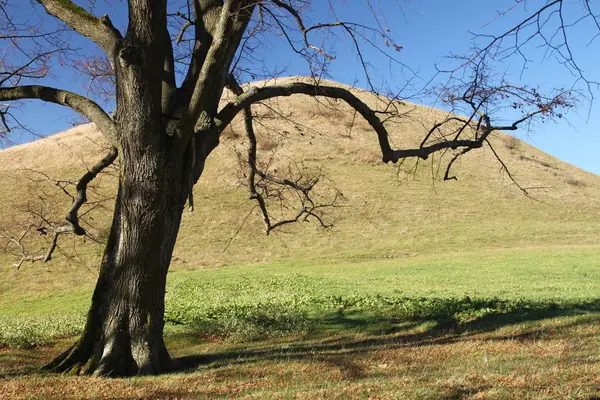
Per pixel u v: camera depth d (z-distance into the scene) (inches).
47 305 1216.8
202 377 350.6
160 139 384.8
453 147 459.8
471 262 1507.1
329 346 496.7
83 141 2434.8
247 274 1444.4
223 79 418.9
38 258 535.2
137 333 386.0
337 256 1792.6
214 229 1987.0
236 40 409.4
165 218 390.6
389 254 1825.8
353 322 628.4
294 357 424.2
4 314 1130.7
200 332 622.2
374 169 2623.0
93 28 396.8
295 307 721.0
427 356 399.2
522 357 359.6
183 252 1790.1
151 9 368.5
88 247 1676.9
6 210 1787.6
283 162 1831.9
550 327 485.1
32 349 571.2
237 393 296.2
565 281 1050.1
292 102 2041.1
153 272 389.7
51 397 294.4
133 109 378.9
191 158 406.9
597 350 368.5
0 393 305.3
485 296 771.4
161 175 384.2
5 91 437.7
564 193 2780.5
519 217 2368.4
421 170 2716.5
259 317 659.4
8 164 2293.3
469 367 334.6
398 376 319.6
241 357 450.0
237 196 2251.5
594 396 242.7
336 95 449.1
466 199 2490.2
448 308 637.3
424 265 1489.9
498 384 270.4
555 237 2114.9
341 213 2193.7
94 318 397.7
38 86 435.5
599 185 3107.8
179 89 419.8
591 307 596.1
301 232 2018.9
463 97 401.4
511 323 529.3
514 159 3117.6
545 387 261.9
